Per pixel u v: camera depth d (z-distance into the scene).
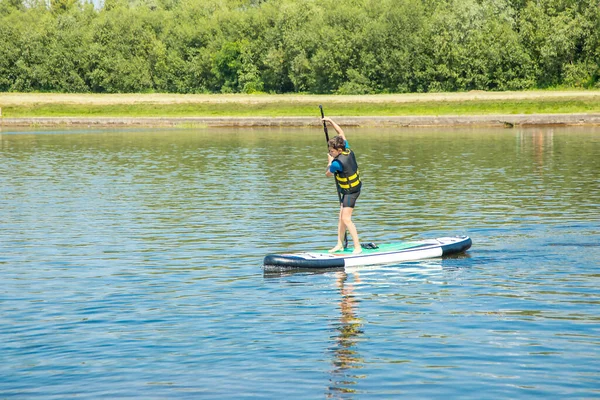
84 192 24.98
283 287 12.58
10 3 122.56
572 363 8.84
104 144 45.38
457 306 11.23
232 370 8.84
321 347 9.55
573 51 75.12
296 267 13.70
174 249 15.81
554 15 77.56
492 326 10.23
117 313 11.18
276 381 8.49
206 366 8.98
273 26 91.38
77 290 12.55
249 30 91.69
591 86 73.19
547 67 75.69
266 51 89.31
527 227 17.36
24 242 16.83
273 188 25.23
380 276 13.19
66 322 10.77
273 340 9.85
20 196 24.20
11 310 11.41
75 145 44.78
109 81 91.06
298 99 73.19
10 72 93.19
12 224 19.14
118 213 20.66
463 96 68.88
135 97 79.38
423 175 28.02
